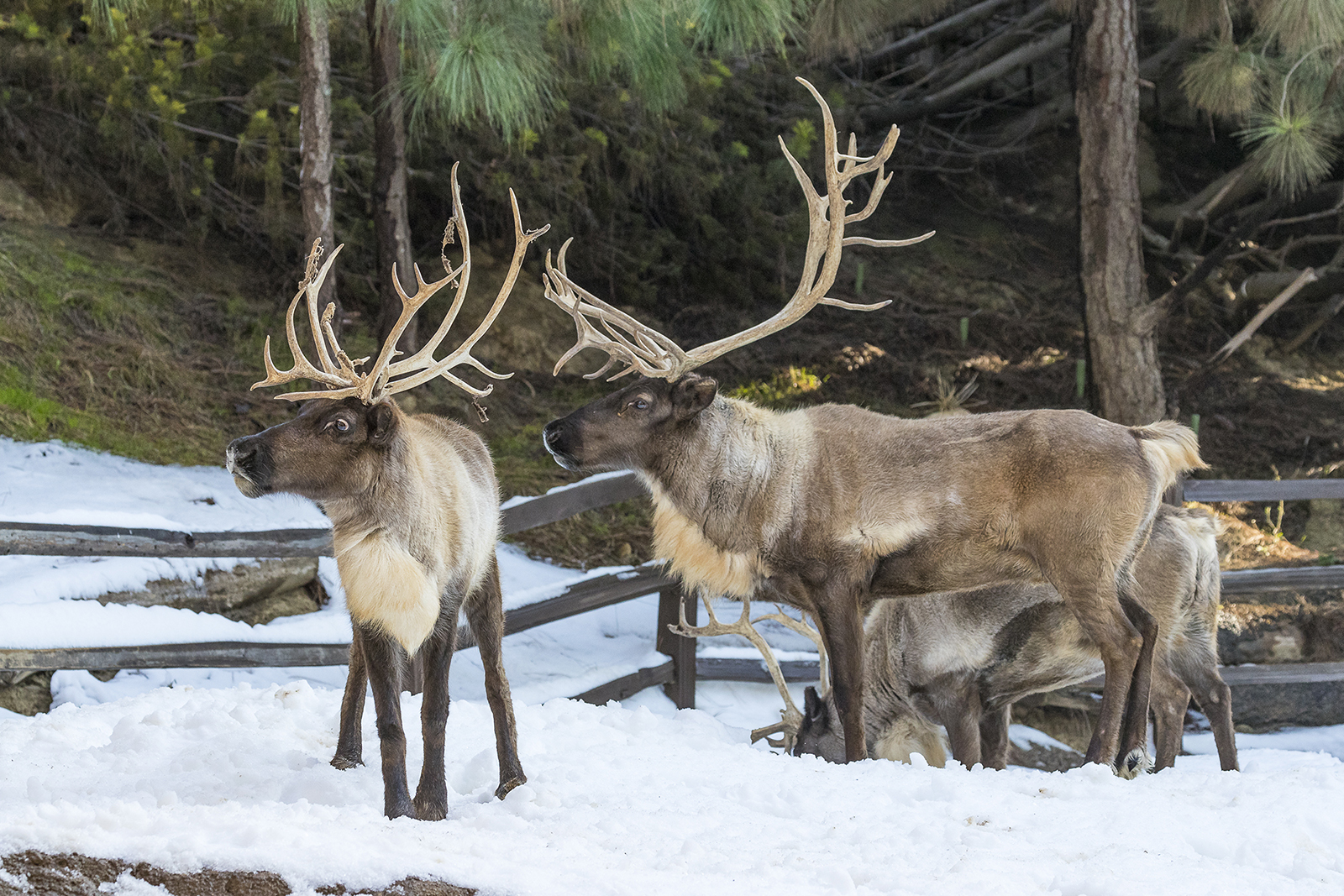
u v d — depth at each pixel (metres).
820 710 10.00
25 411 13.80
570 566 14.92
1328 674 12.50
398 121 15.05
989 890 4.95
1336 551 16.44
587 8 13.00
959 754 9.93
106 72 16.31
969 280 22.75
